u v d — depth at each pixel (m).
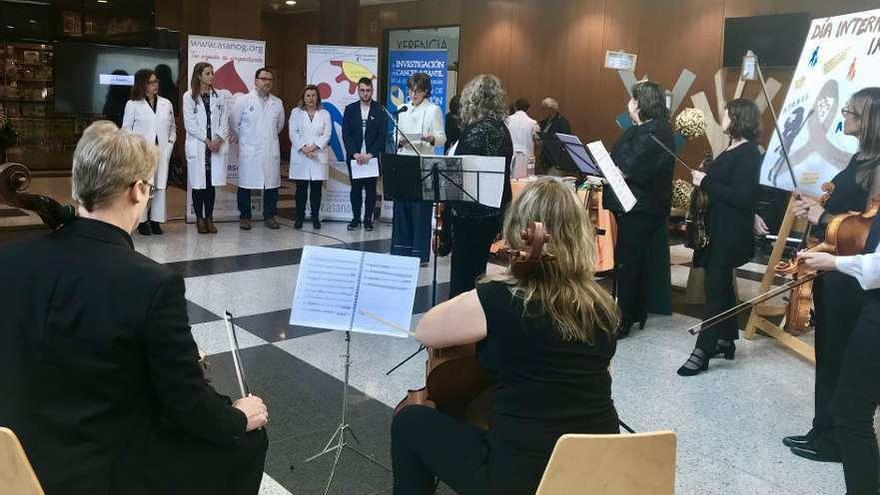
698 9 9.33
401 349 4.02
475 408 2.20
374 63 7.37
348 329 2.39
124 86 9.96
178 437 1.59
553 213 1.77
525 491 1.68
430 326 1.80
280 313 4.55
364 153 7.13
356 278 2.40
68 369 1.44
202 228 6.92
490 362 1.77
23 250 1.50
